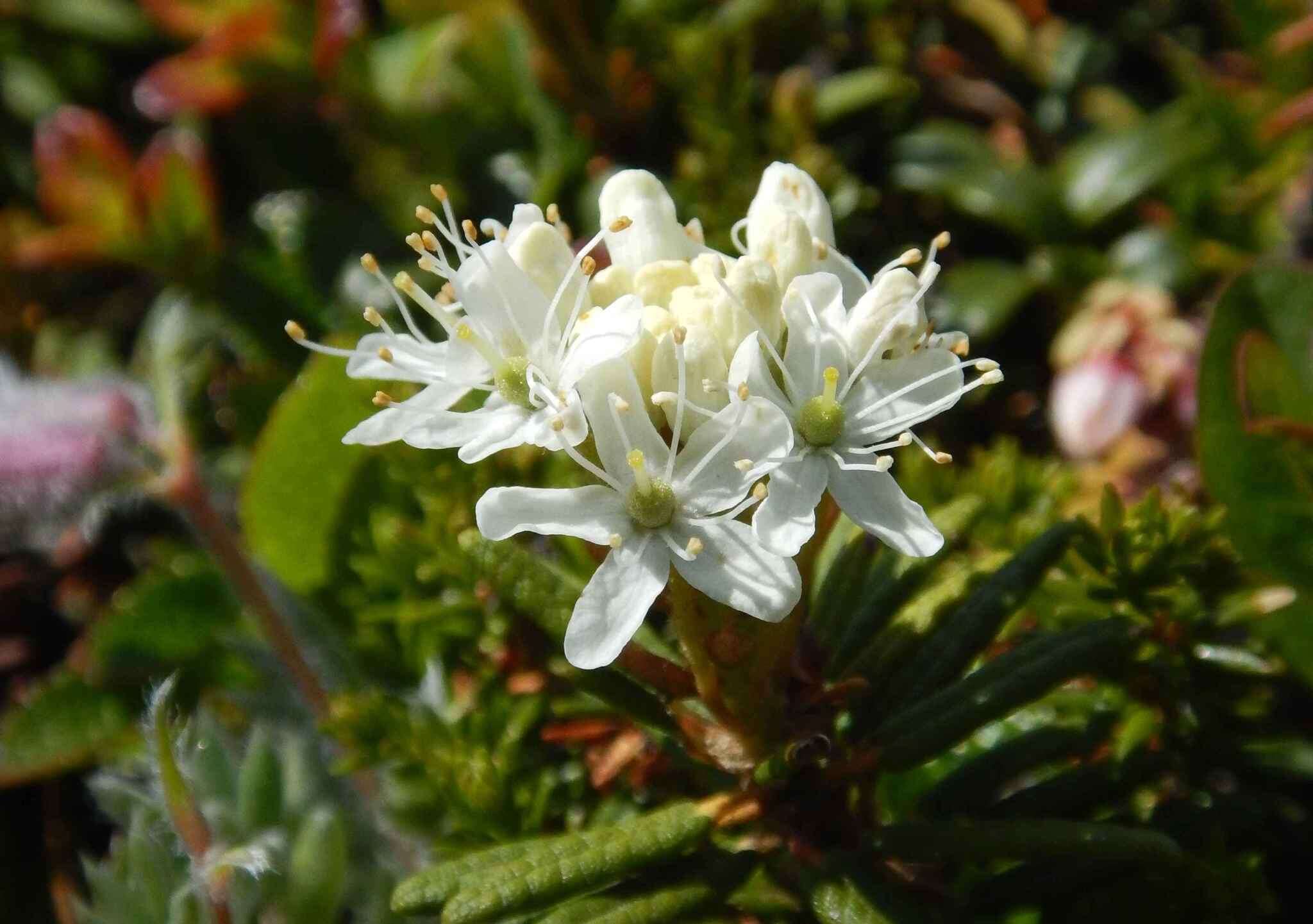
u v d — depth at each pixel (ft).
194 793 0.28
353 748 0.28
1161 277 0.38
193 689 0.35
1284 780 0.28
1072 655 0.24
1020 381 0.38
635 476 0.22
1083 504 0.34
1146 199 0.39
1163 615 0.26
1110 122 0.42
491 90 0.42
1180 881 0.25
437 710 0.29
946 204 0.40
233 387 0.37
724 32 0.39
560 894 0.22
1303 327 0.30
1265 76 0.41
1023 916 0.27
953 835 0.23
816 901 0.22
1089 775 0.25
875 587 0.26
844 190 0.37
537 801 0.27
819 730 0.24
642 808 0.27
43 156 0.40
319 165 0.43
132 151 0.46
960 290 0.38
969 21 0.43
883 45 0.42
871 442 0.22
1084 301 0.38
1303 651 0.28
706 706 0.24
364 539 0.32
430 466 0.31
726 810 0.23
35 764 0.34
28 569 0.38
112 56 0.47
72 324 0.44
